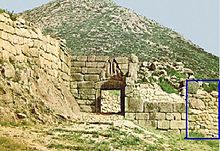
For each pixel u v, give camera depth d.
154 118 30.42
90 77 33.25
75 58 33.50
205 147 26.64
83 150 18.45
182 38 79.38
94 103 33.06
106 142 20.31
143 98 31.17
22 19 26.47
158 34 79.31
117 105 37.00
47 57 29.00
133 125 27.70
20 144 17.59
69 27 78.00
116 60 33.03
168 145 23.73
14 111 21.78
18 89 23.47
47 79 28.34
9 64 23.81
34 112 23.22
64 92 31.14
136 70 32.78
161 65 35.50
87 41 69.88
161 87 32.72
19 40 25.67
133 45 70.00
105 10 87.00
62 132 21.45
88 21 80.81
